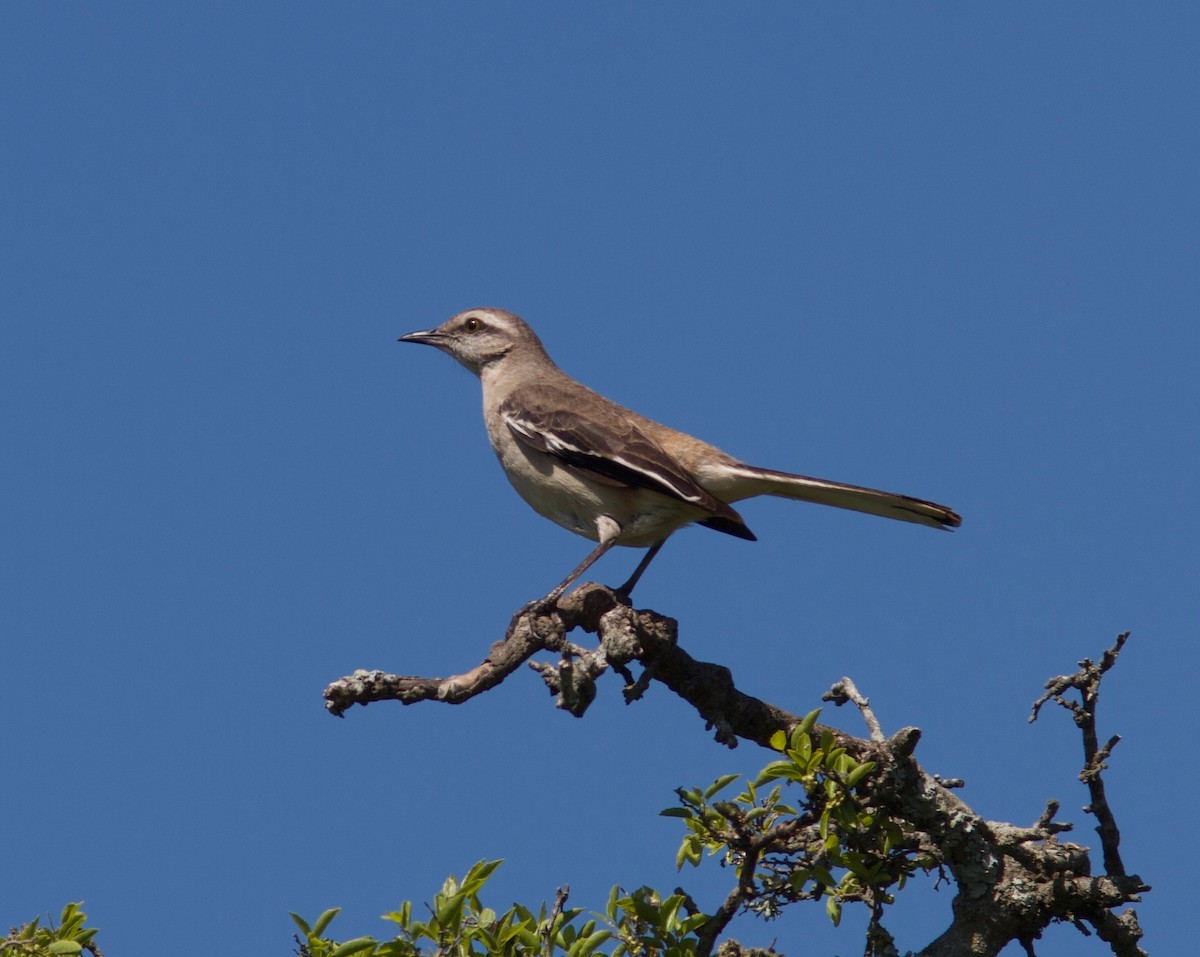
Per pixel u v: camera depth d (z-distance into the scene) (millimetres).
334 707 11156
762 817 11695
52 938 10594
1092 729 11258
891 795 11648
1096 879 11516
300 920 10328
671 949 11055
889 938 11656
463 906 10328
